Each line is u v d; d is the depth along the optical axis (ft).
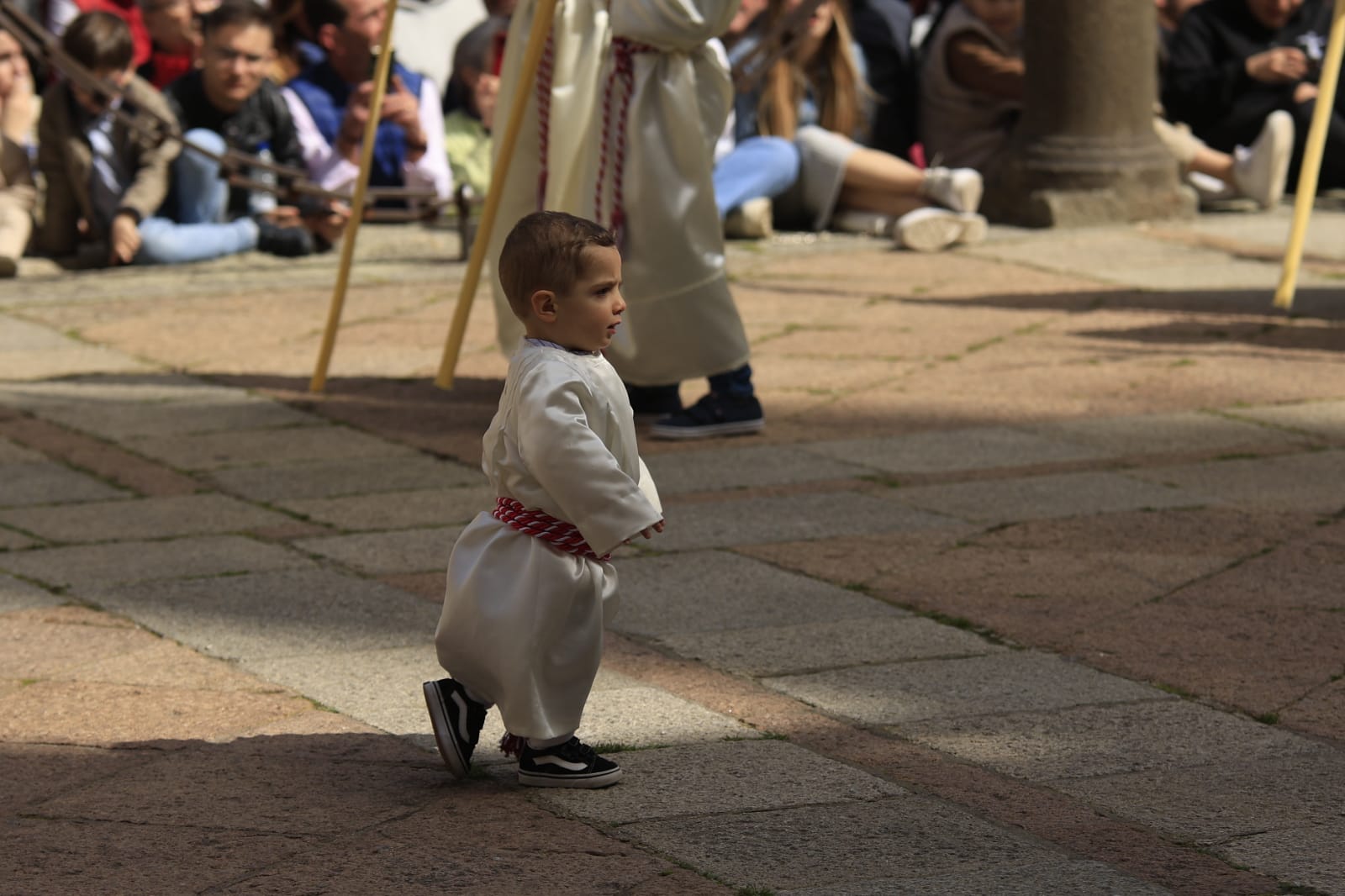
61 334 100.73
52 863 36.35
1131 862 36.42
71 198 121.60
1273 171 142.51
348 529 64.80
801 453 75.51
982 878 35.40
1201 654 50.62
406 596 56.65
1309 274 117.19
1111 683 48.42
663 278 74.13
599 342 40.11
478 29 139.74
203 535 63.98
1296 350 94.63
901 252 127.34
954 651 51.13
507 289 40.16
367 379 90.22
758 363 93.50
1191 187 144.05
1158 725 45.21
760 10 139.03
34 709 46.57
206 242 121.39
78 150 119.34
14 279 115.96
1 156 118.01
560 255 39.22
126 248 116.78
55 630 53.36
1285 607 54.75
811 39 134.51
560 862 36.35
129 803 39.81
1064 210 136.46
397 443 78.07
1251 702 46.83
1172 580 57.57
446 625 40.63
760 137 135.64
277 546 62.54
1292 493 67.82
